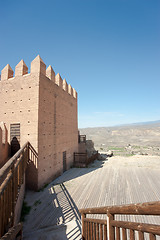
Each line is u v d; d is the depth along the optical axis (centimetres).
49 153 1095
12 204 383
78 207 699
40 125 986
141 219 586
